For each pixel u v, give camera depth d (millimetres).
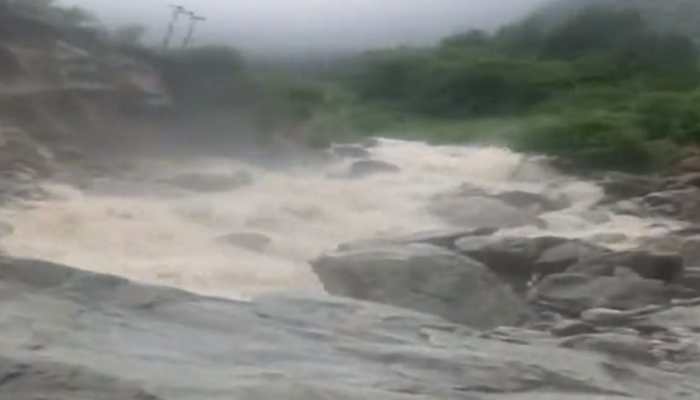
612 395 9812
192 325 9766
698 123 48062
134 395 7172
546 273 22094
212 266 22203
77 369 7477
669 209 35031
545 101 62344
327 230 28625
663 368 12969
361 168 38594
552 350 11500
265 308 11031
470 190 35156
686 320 18000
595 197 37594
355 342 10211
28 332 8539
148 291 10516
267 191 32656
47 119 32031
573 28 72875
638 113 49562
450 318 17891
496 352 10633
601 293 20344
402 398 8195
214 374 8133
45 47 33969
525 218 31328
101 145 33469
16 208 25375
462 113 64125
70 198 27422
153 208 27250
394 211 32031
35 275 10508
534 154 44156
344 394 8023
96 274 10641
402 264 18609
